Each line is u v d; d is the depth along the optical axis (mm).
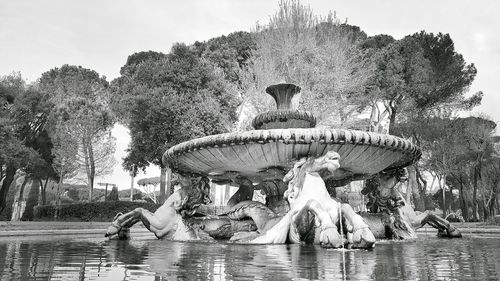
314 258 3139
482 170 30797
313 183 5184
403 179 7031
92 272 2328
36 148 30766
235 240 5672
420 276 2188
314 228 4883
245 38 30391
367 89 25422
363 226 4266
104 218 22188
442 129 26047
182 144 6332
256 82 22688
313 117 7355
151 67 26766
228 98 24906
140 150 24547
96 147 31734
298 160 5738
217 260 2986
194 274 2262
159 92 24250
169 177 26094
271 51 22469
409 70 24438
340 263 2783
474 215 29078
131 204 22734
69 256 3285
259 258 3115
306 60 22188
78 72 39906
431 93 25375
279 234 4965
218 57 29438
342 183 7535
